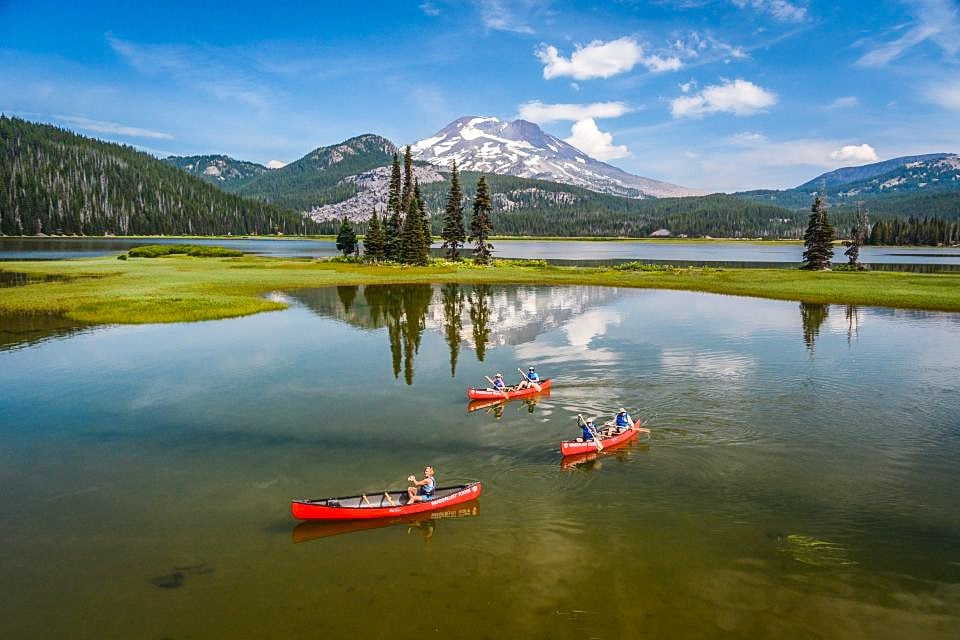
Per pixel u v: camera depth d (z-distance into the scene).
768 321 47.84
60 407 26.58
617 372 31.83
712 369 32.28
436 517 16.94
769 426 23.61
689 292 67.75
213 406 26.64
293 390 29.11
